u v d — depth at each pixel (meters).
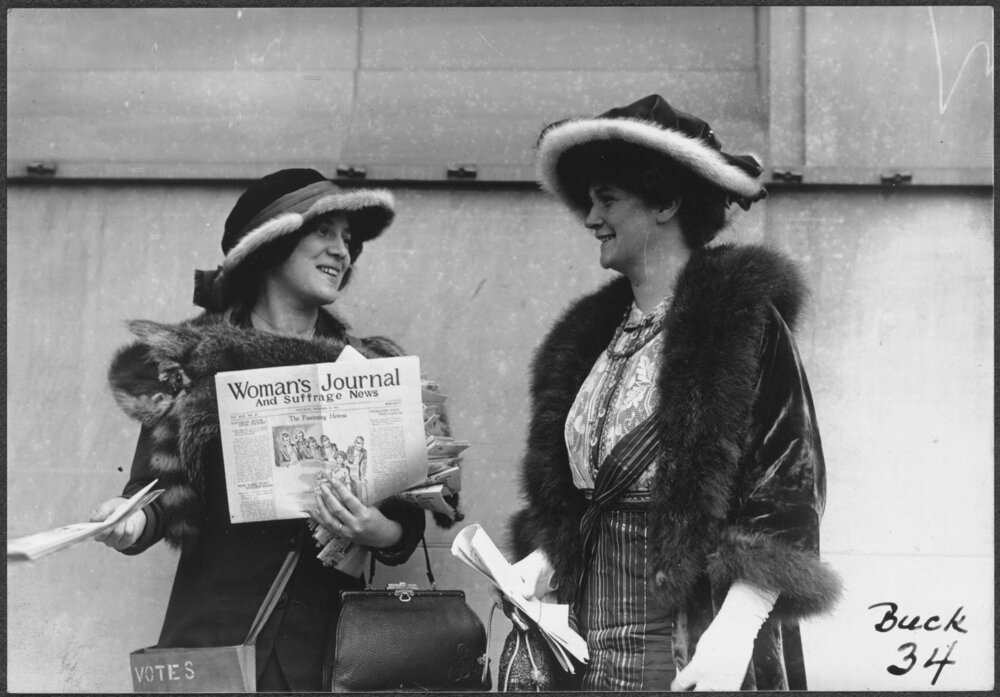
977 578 3.36
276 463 2.95
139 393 3.11
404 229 3.49
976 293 3.43
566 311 3.10
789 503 2.59
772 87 3.46
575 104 3.48
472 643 2.92
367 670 2.87
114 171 3.49
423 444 2.94
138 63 3.50
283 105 3.50
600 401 2.85
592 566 2.86
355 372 2.95
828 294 3.44
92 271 3.48
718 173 2.81
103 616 3.42
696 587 2.68
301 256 3.16
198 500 3.05
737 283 2.70
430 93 3.50
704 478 2.60
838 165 3.45
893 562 3.38
